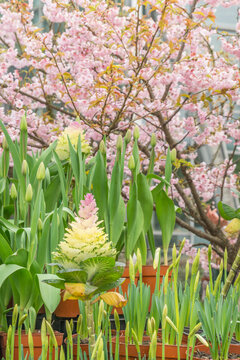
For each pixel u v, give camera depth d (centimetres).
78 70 497
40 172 213
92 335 168
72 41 493
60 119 583
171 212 277
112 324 249
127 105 455
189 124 545
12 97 551
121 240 274
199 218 598
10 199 288
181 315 200
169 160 279
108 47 530
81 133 270
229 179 705
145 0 464
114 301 161
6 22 534
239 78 495
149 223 273
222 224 667
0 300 226
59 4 507
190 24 448
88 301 168
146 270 265
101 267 160
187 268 201
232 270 260
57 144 270
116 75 478
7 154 260
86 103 482
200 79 484
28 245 216
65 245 162
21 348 176
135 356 199
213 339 196
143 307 208
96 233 163
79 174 251
